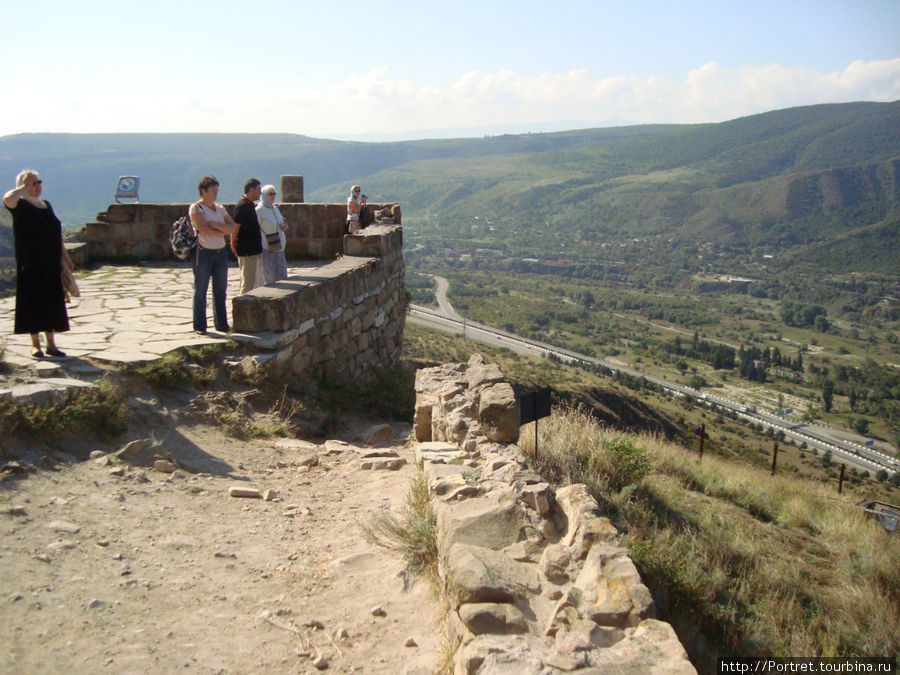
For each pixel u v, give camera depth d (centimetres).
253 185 921
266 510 500
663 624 291
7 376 584
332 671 316
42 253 621
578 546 355
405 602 380
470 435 569
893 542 820
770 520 911
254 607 364
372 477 605
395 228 1416
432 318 11312
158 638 323
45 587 347
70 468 495
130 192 1458
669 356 10519
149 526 438
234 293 1114
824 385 8288
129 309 968
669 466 1009
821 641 566
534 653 272
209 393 698
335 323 991
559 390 3142
